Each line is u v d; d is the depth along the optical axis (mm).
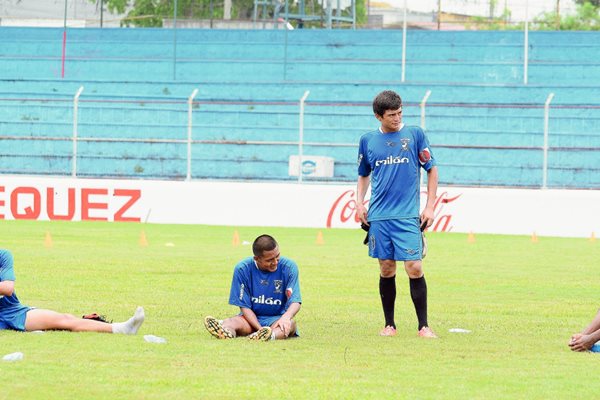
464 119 92188
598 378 21547
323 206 77000
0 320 26656
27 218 78875
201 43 112812
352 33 112125
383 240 28391
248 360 23250
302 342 26453
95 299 35750
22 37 115688
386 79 106000
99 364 22281
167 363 22594
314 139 93062
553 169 87312
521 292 40469
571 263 52781
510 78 103562
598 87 94688
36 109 96812
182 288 39531
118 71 108562
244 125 95125
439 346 26125
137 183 78500
